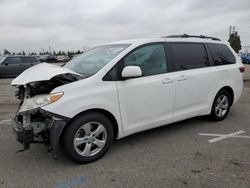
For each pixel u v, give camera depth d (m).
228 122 5.77
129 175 3.51
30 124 3.61
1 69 17.19
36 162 3.94
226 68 5.70
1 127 5.71
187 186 3.22
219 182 3.29
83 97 3.66
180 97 4.80
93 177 3.48
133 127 4.27
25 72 4.09
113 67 4.01
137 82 4.21
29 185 3.31
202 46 5.39
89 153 3.84
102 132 3.93
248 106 7.36
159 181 3.34
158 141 4.69
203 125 5.55
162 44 4.71
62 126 3.50
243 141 4.66
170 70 4.68
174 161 3.89
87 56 4.81
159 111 4.54
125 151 4.27
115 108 3.98
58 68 3.93
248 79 14.73
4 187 3.27
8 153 4.28
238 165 3.73
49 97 3.51
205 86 5.25
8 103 8.65
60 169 3.71
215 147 4.40
